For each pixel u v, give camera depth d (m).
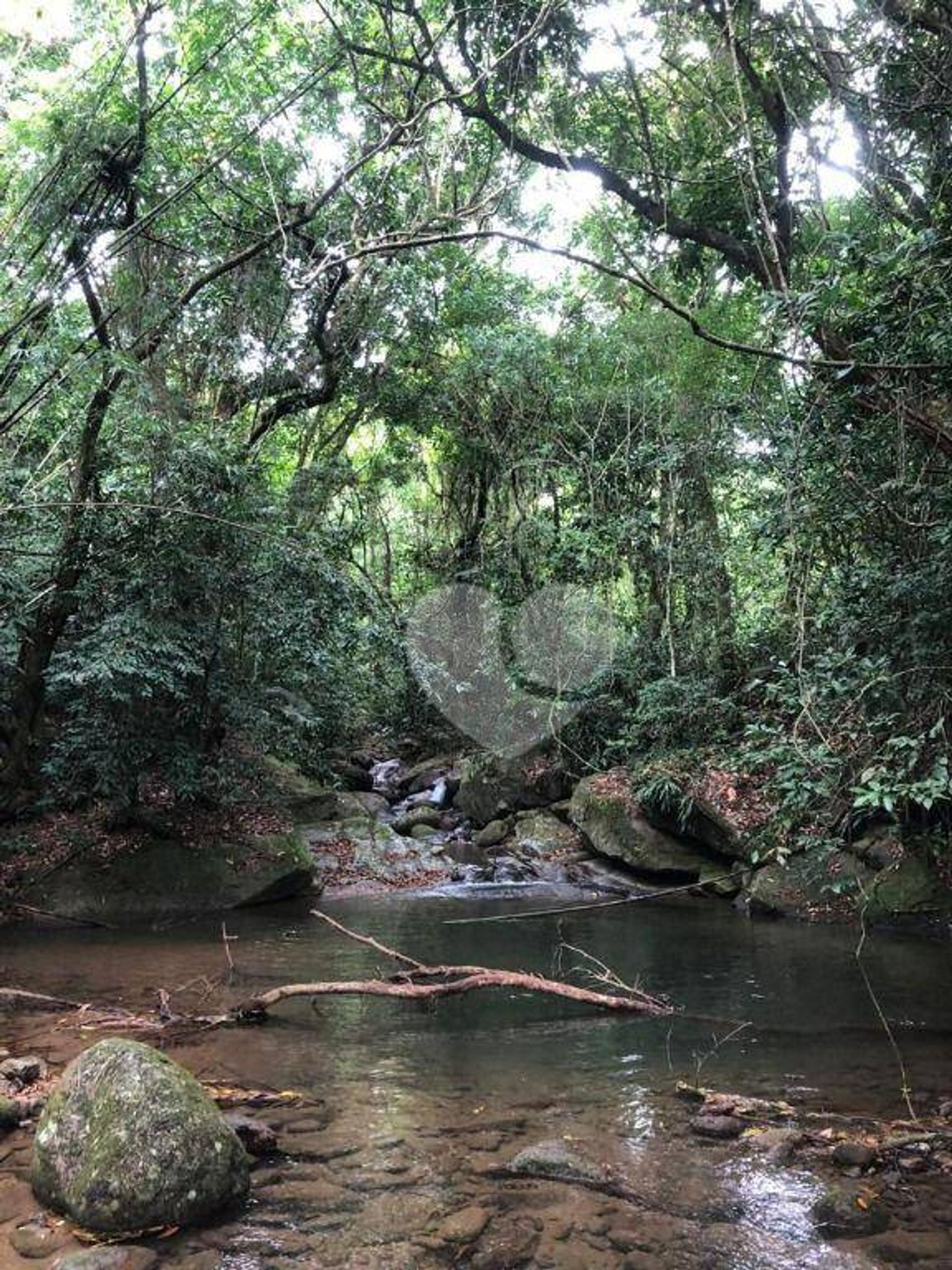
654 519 13.41
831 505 6.91
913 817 9.12
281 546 10.05
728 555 12.55
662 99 10.40
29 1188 3.73
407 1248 3.28
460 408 16.27
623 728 13.35
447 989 5.80
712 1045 5.48
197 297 10.72
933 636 6.45
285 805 12.83
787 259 8.59
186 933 8.69
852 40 7.52
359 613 12.30
